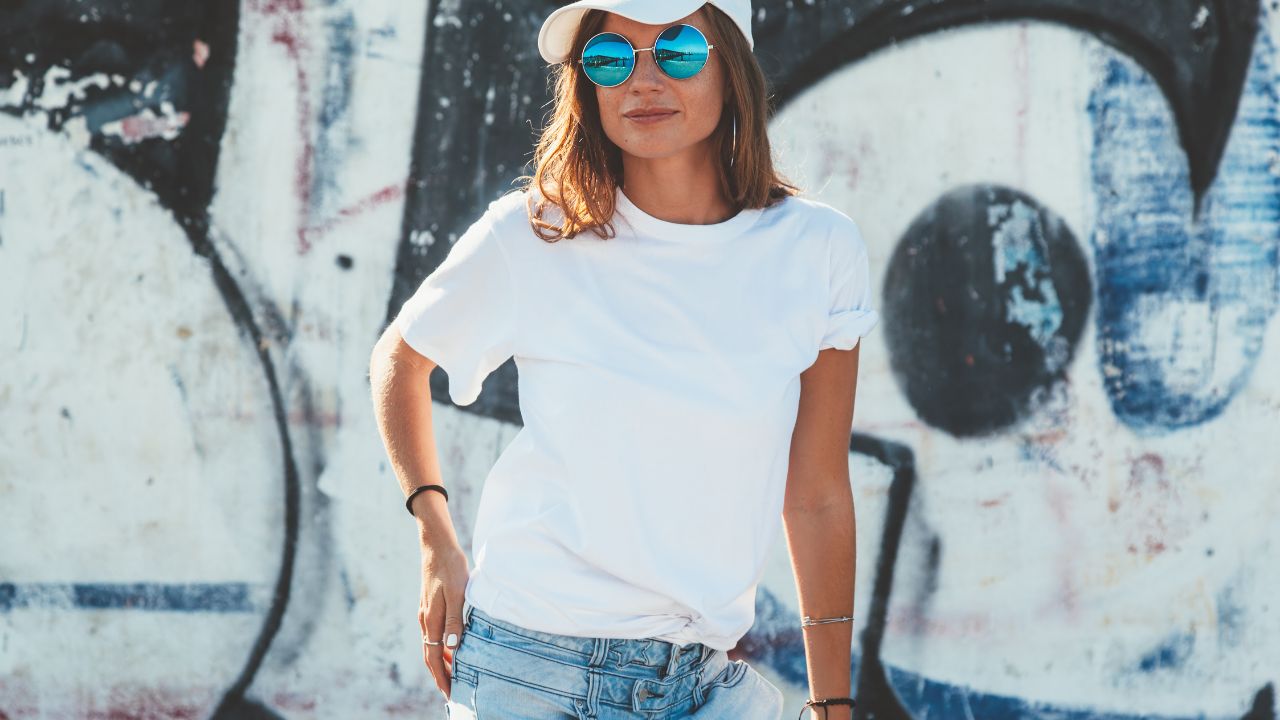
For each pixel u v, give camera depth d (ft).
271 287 10.36
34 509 10.41
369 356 10.36
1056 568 10.29
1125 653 10.30
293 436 10.38
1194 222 10.21
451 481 10.37
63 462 10.40
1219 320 10.22
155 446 10.40
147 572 10.41
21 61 10.31
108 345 10.38
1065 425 10.26
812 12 10.21
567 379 5.29
